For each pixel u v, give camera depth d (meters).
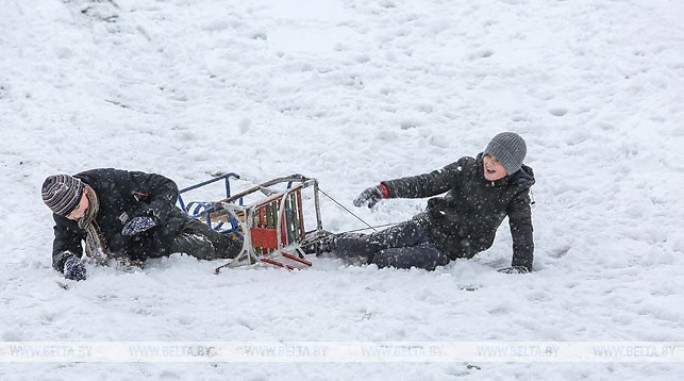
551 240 12.38
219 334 9.23
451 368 8.37
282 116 17.86
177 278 10.82
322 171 15.64
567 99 17.89
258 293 10.33
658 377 8.09
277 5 22.50
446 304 9.92
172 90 19.00
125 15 21.66
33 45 19.94
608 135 16.17
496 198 10.93
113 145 16.59
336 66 19.70
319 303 9.98
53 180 10.31
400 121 17.31
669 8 20.95
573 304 9.93
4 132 16.75
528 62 19.48
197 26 21.45
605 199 13.70
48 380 8.16
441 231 11.21
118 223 11.01
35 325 9.41
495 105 17.97
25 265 11.72
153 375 8.29
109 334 9.11
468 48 20.38
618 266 11.27
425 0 22.66
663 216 12.79
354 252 11.36
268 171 15.73
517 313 9.63
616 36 19.92
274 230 11.04
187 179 15.47
